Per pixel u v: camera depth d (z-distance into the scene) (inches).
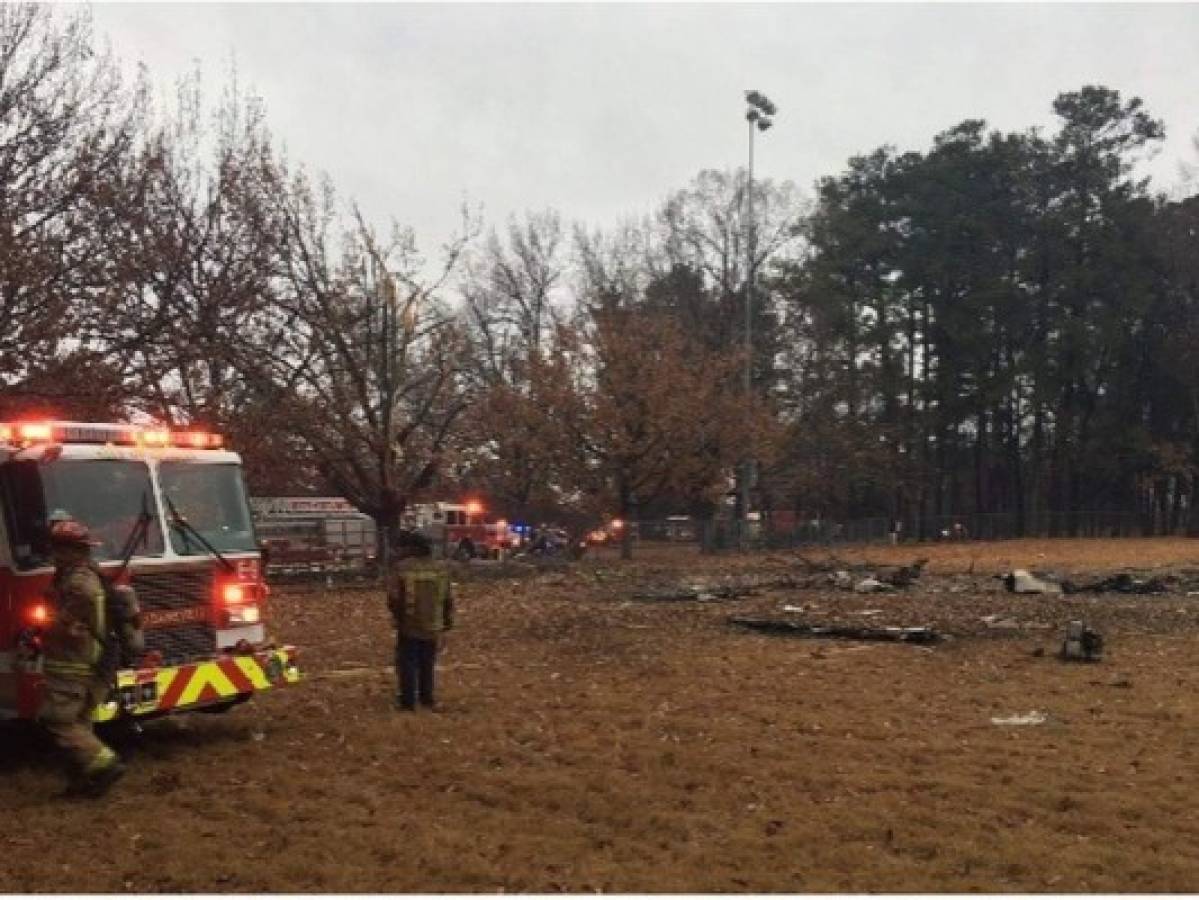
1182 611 788.6
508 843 276.4
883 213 2566.4
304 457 1177.4
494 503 1990.7
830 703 458.3
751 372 2281.0
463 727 414.3
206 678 367.9
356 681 524.1
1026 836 278.7
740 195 2367.1
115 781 324.2
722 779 335.3
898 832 282.0
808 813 298.7
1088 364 2598.4
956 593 940.0
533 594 986.7
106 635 325.1
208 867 261.0
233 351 1059.3
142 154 878.4
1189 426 2746.1
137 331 890.1
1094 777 335.6
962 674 531.5
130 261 878.4
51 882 252.7
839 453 2413.9
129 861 266.2
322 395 1173.1
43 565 345.7
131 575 361.1
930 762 355.6
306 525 1314.0
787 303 2443.4
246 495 409.7
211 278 1002.1
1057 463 2736.2
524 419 1674.5
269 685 390.3
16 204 744.3
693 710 444.8
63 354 788.6
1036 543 2154.3
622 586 1056.8
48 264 749.9
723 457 1752.0
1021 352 2628.0
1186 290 2578.7
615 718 428.8
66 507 353.1
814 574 1190.3
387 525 1235.9
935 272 2492.6
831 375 2466.8
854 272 2551.7
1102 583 985.5
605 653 612.4
